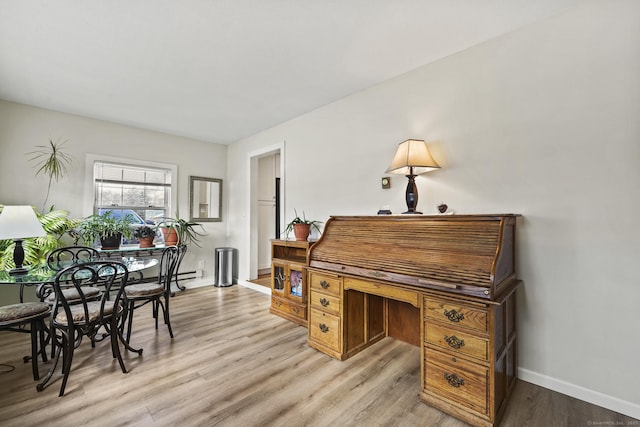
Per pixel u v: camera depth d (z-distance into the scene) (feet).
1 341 8.75
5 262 9.11
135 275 13.29
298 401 5.82
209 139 15.79
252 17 6.31
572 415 5.43
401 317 8.73
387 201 9.13
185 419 5.28
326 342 7.83
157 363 7.30
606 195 5.65
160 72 8.66
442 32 6.86
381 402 5.81
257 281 15.12
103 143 12.73
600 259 5.71
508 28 6.72
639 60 5.36
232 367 7.11
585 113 5.88
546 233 6.30
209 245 16.07
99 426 5.08
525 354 6.54
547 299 6.28
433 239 6.33
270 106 11.25
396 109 8.94
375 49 7.54
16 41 7.06
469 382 5.26
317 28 6.70
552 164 6.24
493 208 7.01
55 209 11.47
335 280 7.63
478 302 5.09
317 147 11.43
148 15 6.20
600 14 5.74
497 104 6.99
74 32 6.74
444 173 7.85
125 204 13.43
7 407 5.57
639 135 5.34
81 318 6.53
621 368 5.50
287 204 12.71
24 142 10.88
